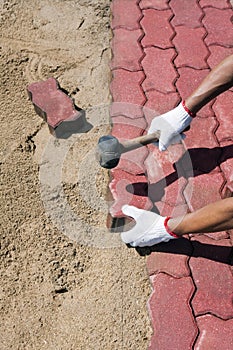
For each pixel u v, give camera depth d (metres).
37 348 2.03
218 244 2.17
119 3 2.75
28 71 2.60
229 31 2.70
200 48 2.63
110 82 2.53
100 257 2.17
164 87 2.51
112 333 2.04
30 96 2.48
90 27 2.75
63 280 2.14
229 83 2.16
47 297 2.11
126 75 2.53
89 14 2.80
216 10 2.76
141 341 2.04
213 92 2.18
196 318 2.04
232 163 2.33
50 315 2.08
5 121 2.46
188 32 2.68
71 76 2.60
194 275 2.11
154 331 2.01
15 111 2.49
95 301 2.10
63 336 2.05
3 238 2.20
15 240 2.20
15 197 2.28
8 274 2.14
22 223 2.23
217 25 2.71
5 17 2.77
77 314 2.08
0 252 2.18
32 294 2.11
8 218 2.24
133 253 2.17
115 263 2.16
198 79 2.54
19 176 2.32
